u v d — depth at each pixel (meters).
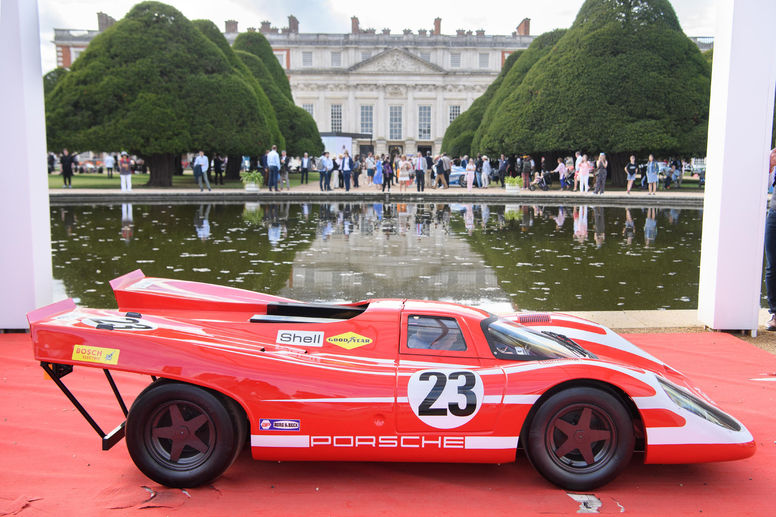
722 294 6.34
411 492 3.21
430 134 72.62
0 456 3.54
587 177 29.91
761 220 6.24
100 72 31.33
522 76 41.00
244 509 3.02
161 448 3.23
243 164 48.44
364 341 3.51
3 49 5.76
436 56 72.81
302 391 3.17
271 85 45.78
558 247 12.87
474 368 3.32
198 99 33.00
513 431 3.20
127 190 27.56
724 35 6.11
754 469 3.52
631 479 3.39
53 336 3.19
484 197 27.73
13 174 5.93
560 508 3.05
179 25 33.94
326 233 15.09
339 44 72.50
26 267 6.06
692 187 37.94
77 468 3.43
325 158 30.61
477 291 8.40
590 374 3.19
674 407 3.20
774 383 4.89
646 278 9.50
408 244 13.18
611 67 33.56
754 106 6.08
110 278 9.07
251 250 12.03
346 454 3.22
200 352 3.17
